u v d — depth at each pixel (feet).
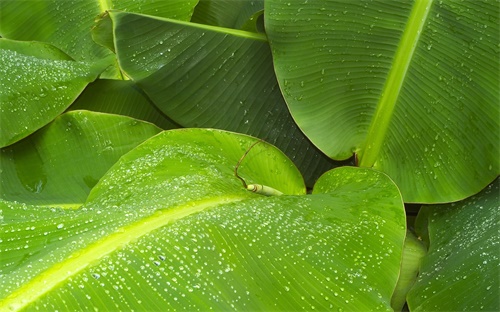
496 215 4.10
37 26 5.88
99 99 5.30
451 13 4.19
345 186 4.28
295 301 3.33
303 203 3.92
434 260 4.09
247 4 6.41
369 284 3.48
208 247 3.38
